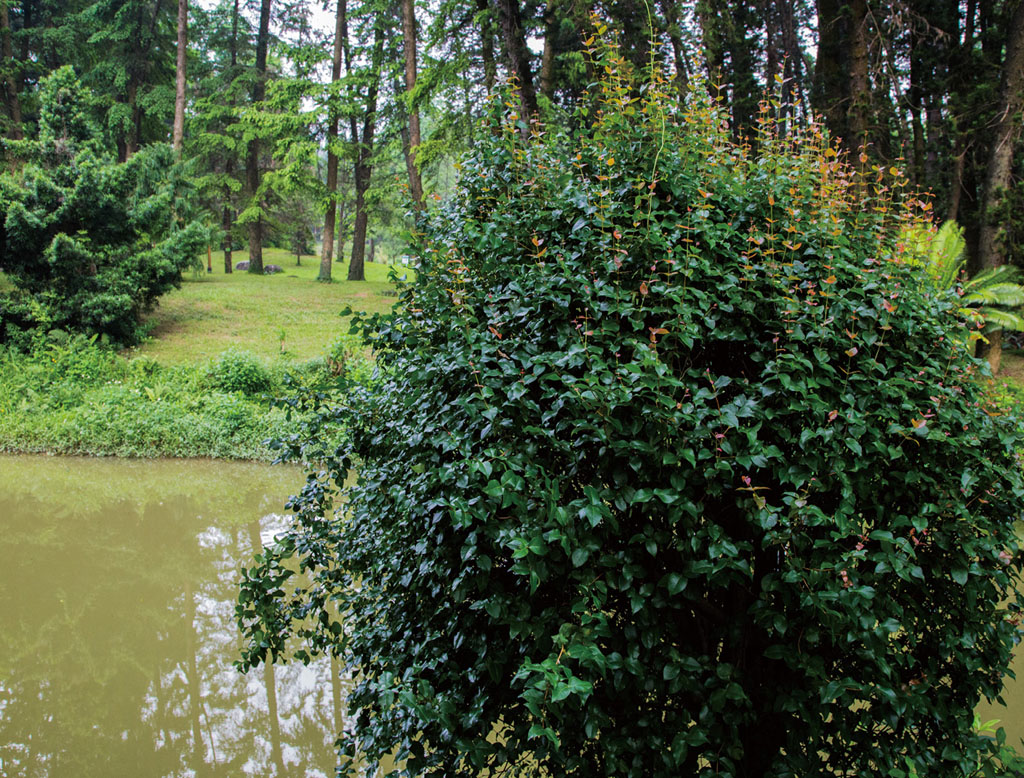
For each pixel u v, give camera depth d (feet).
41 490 30.07
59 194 48.57
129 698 15.38
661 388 7.06
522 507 6.52
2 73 81.61
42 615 19.13
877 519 7.38
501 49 47.70
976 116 48.26
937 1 51.34
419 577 8.04
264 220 99.09
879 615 6.73
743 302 7.29
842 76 42.47
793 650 6.84
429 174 62.44
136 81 90.99
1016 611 7.96
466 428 7.48
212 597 20.44
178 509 27.96
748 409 6.79
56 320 47.85
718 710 6.61
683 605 7.70
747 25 59.41
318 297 74.69
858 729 7.30
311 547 10.66
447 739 6.97
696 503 6.98
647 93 9.04
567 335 7.35
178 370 44.09
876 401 7.24
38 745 13.51
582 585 6.62
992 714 13.10
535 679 6.20
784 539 6.53
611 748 6.85
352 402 10.23
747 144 9.73
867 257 8.45
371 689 8.21
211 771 12.75
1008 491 7.59
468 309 7.98
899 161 9.84
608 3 45.09
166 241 54.65
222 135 89.04
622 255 7.43
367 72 80.89
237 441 35.73
